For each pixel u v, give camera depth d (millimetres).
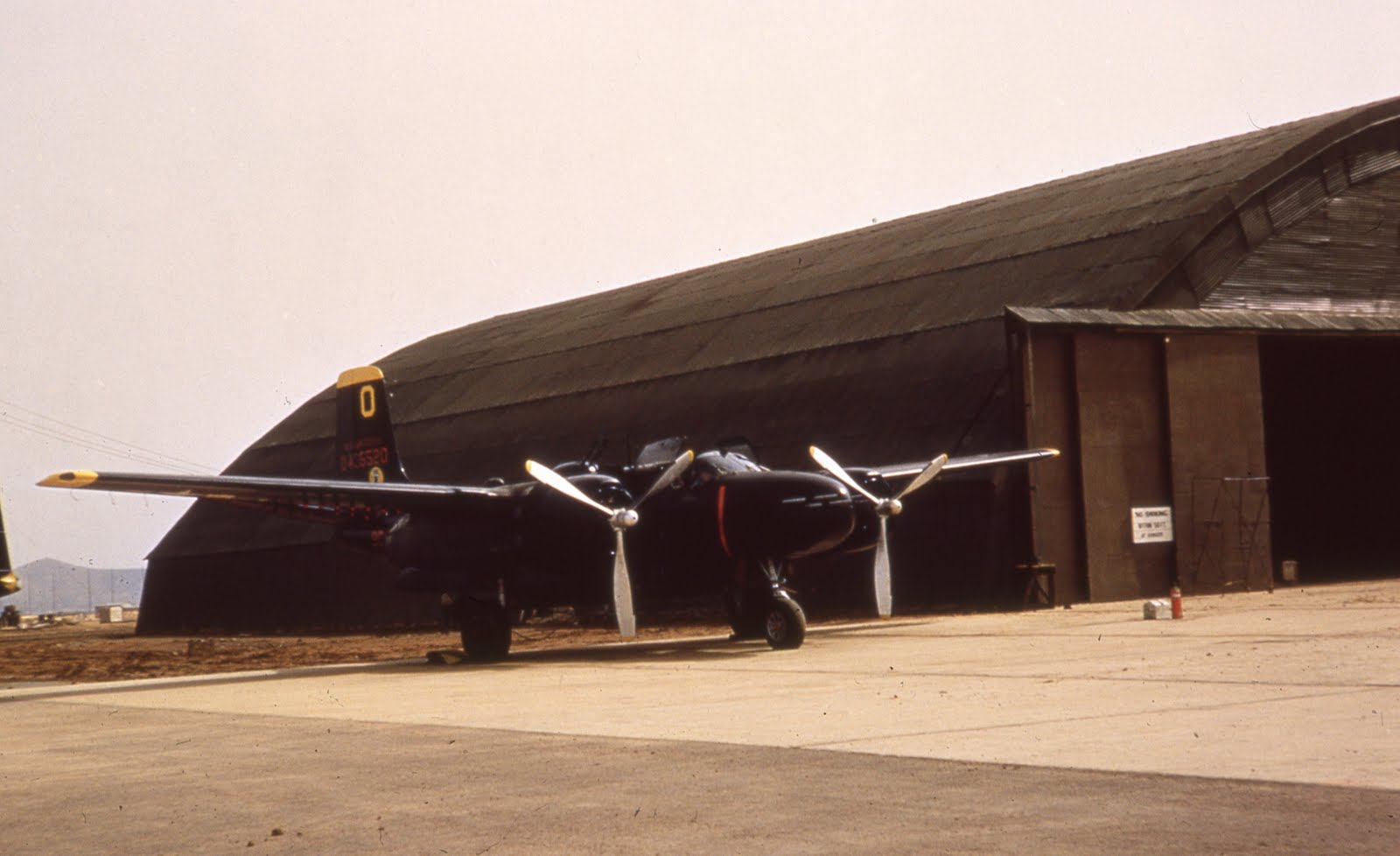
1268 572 35562
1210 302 36500
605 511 21922
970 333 37562
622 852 7094
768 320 47094
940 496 34500
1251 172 37594
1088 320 33188
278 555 51656
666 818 7922
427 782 9602
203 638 46250
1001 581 32781
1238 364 35844
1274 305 37625
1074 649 19125
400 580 24422
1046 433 32812
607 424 46969
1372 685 12766
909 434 36062
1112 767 8930
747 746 10695
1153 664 16000
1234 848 6574
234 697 17859
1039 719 11555
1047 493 32688
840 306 44719
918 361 38250
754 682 16547
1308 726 10430
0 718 16094
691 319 51219
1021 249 41031
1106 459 33500
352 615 48469
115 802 9375
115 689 20312
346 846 7551
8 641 52375
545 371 54219
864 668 17828
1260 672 14453
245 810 8836
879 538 23750
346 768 10523
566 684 17531
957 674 16141
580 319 59625
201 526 56406
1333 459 49344
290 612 50844
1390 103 40438
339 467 30406
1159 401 34500
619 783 9195
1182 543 34250
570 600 22875
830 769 9375
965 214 49844
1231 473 35312
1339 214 39438
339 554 49281
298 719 14453
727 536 21812
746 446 24109
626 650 24812
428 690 17703
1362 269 39531
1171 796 7879
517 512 22828
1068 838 6934
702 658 21359
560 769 9922
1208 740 9930
